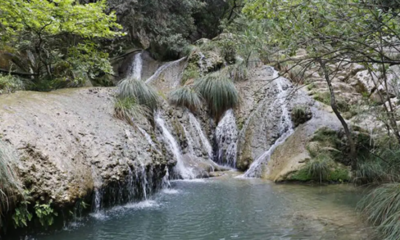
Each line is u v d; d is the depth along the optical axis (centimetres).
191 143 786
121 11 1215
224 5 1550
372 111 583
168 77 1148
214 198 496
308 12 325
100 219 395
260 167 696
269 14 362
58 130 431
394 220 309
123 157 477
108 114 585
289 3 333
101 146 466
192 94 855
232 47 1092
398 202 332
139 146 534
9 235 314
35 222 338
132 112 630
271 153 712
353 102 777
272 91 885
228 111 876
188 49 1248
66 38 960
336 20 292
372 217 363
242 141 799
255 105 866
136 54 1338
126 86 710
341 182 587
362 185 562
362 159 617
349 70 916
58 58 775
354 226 348
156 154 559
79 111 534
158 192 540
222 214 413
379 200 373
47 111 474
